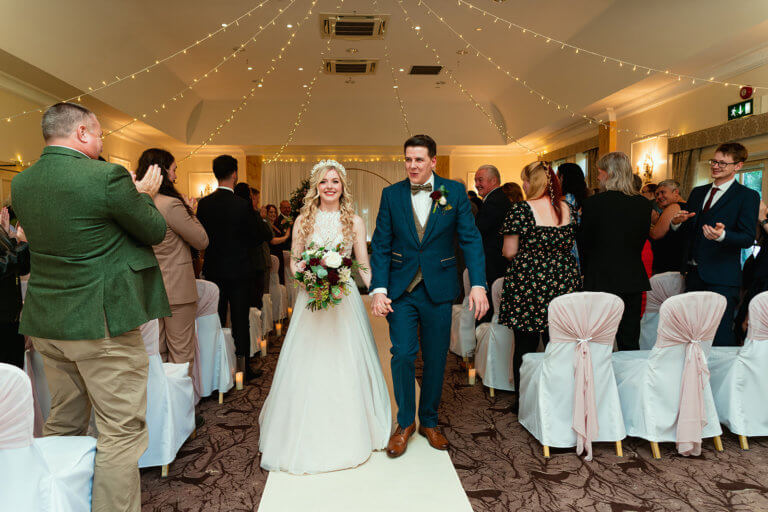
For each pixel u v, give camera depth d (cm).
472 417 317
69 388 197
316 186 277
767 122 554
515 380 318
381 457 261
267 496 224
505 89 1038
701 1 535
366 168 1295
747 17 496
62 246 177
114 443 184
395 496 224
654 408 262
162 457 243
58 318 178
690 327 253
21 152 620
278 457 249
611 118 858
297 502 219
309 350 259
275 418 256
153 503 220
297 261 272
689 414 255
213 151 1221
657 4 576
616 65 702
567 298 254
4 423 146
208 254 373
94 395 186
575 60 778
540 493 227
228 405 340
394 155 1295
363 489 230
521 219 296
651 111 771
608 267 298
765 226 332
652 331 386
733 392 275
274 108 1134
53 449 176
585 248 317
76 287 178
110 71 687
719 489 228
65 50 578
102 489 178
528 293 295
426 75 941
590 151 984
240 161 1268
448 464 253
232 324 377
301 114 1145
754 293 345
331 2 613
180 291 296
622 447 275
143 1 606
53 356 190
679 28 575
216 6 623
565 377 262
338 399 254
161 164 299
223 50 785
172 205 287
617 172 304
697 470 247
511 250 302
